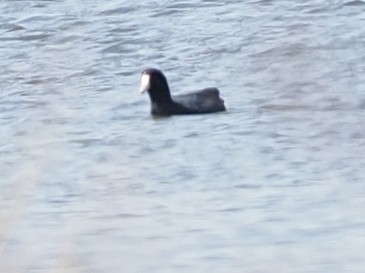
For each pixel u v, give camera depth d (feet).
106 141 95.20
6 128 100.17
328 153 87.76
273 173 84.38
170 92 109.40
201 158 89.45
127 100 109.60
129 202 74.38
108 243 64.95
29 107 107.55
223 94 110.93
